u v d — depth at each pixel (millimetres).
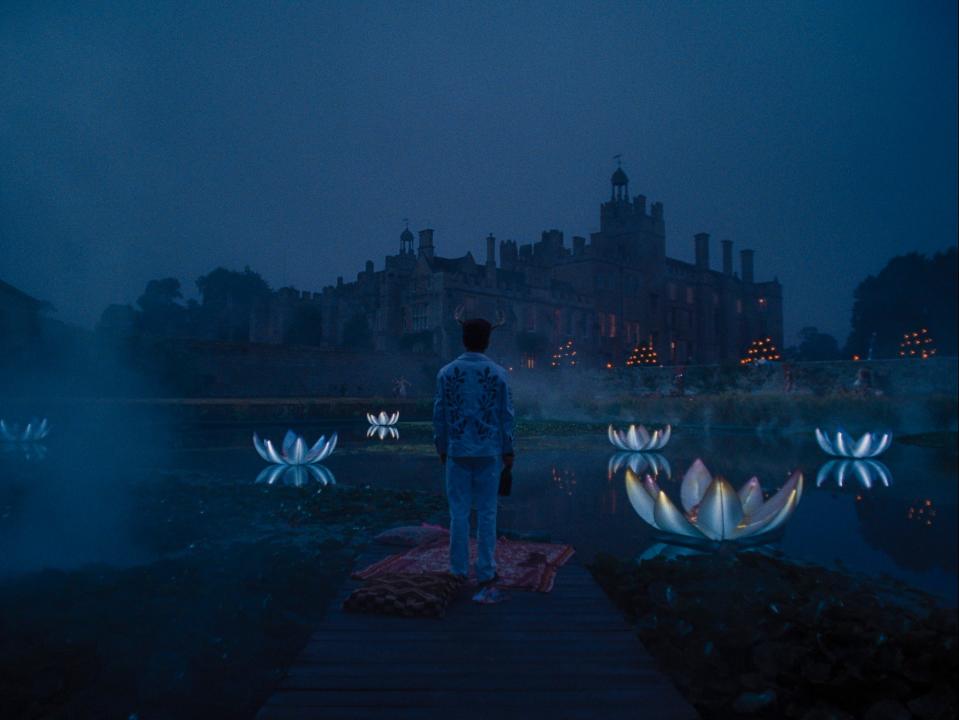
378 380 54531
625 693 3213
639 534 7969
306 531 7914
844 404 28406
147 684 3719
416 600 4352
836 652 4078
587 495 11141
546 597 4773
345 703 3088
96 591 5273
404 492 10633
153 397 40500
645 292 83688
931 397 27281
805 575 5957
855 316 75875
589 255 77625
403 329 65938
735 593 5191
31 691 3539
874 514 9656
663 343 85125
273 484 12281
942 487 12070
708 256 92625
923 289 71188
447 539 6566
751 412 30422
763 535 7977
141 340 41531
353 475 14047
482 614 4387
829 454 17359
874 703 3645
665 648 4203
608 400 38406
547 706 3068
